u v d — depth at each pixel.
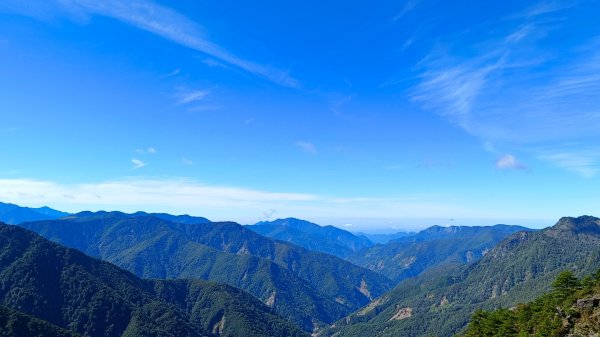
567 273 168.75
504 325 169.25
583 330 139.88
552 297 169.38
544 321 153.38
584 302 149.25
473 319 193.50
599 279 166.00
